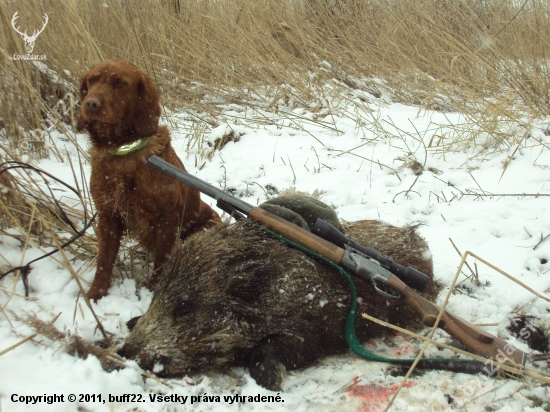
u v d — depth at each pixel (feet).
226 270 5.73
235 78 13.67
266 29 14.08
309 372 5.82
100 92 6.19
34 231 7.39
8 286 6.56
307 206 6.31
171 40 13.47
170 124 11.87
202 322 5.62
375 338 6.41
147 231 6.89
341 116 12.75
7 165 8.04
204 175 9.91
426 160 10.61
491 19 14.55
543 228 8.16
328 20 15.70
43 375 5.30
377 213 8.77
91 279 6.89
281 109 13.20
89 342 5.88
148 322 5.59
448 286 7.14
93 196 6.72
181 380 5.54
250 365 5.69
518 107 12.41
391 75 14.52
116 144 6.42
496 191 9.38
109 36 12.90
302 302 5.85
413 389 5.48
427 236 8.16
